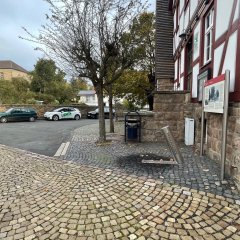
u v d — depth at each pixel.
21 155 6.77
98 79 8.12
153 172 4.80
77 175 4.79
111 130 11.70
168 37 13.43
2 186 4.30
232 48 4.46
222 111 4.34
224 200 3.51
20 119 20.61
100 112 8.38
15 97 28.12
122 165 5.37
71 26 7.30
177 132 8.34
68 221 3.08
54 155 6.67
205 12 6.50
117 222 3.04
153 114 8.38
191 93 7.83
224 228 2.86
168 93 8.27
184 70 9.48
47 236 2.78
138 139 8.42
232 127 4.34
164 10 13.52
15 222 3.08
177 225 2.94
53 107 25.17
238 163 3.93
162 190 3.91
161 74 13.23
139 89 16.08
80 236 2.77
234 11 4.38
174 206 3.39
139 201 3.57
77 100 42.47
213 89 4.88
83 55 7.54
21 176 4.85
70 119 24.14
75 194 3.87
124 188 4.05
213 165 5.18
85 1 7.14
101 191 3.96
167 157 6.06
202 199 3.56
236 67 4.21
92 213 3.26
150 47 14.76
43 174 4.94
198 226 2.90
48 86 35.22
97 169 5.12
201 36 6.80
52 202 3.61
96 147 7.58
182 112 8.28
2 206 3.51
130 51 8.24
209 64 5.99
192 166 5.14
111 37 7.68
